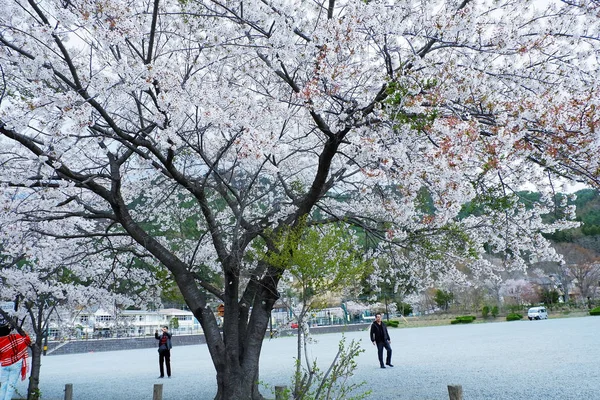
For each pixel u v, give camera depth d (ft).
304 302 21.06
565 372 34.06
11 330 28.07
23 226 26.94
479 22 20.04
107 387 41.70
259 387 35.14
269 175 31.55
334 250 24.16
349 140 21.85
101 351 98.73
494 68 20.26
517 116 17.62
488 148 17.44
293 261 20.95
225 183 25.68
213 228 24.39
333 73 19.19
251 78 27.25
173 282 34.94
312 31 22.17
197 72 25.99
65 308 37.58
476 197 21.03
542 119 17.10
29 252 28.30
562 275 164.76
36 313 37.04
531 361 41.75
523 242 28.14
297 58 20.07
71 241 32.63
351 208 32.99
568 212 26.40
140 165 31.01
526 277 176.14
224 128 21.47
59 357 86.07
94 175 22.59
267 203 39.04
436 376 35.86
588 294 173.47
